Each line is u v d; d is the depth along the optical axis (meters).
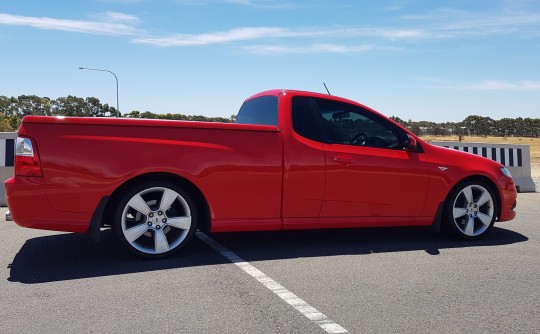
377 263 4.63
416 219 5.47
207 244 5.33
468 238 5.65
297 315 3.30
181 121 4.58
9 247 5.14
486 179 5.76
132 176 4.40
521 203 9.09
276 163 4.86
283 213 4.95
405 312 3.38
